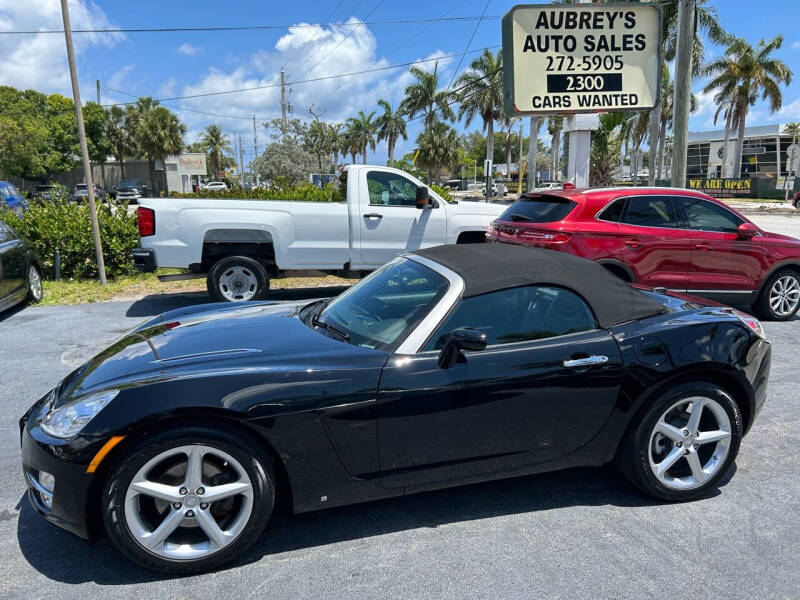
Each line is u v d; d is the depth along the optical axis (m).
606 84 11.91
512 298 3.05
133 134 57.06
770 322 7.30
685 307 3.47
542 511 3.12
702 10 26.92
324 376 2.69
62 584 2.53
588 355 2.98
